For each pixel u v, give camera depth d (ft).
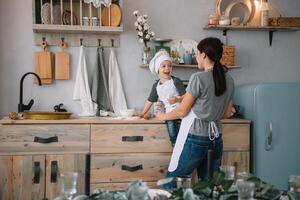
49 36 10.73
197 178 8.78
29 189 9.10
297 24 11.41
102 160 9.37
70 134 9.24
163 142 9.56
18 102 10.68
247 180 4.31
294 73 12.07
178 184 4.49
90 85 11.00
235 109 10.54
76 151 9.27
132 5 11.15
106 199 4.01
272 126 9.88
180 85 9.72
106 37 11.03
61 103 10.87
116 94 11.03
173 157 8.33
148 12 11.24
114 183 9.41
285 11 11.96
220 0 11.37
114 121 9.37
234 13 11.46
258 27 11.27
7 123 8.98
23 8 10.66
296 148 9.98
